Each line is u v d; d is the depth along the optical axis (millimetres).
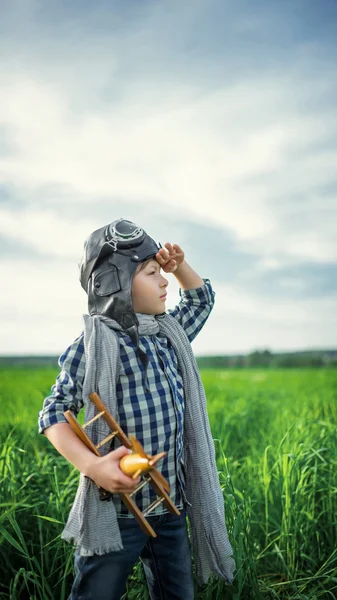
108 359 2326
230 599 3047
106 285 2410
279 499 3785
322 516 3930
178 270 2752
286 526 3475
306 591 3354
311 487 3943
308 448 4023
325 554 3654
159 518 2375
